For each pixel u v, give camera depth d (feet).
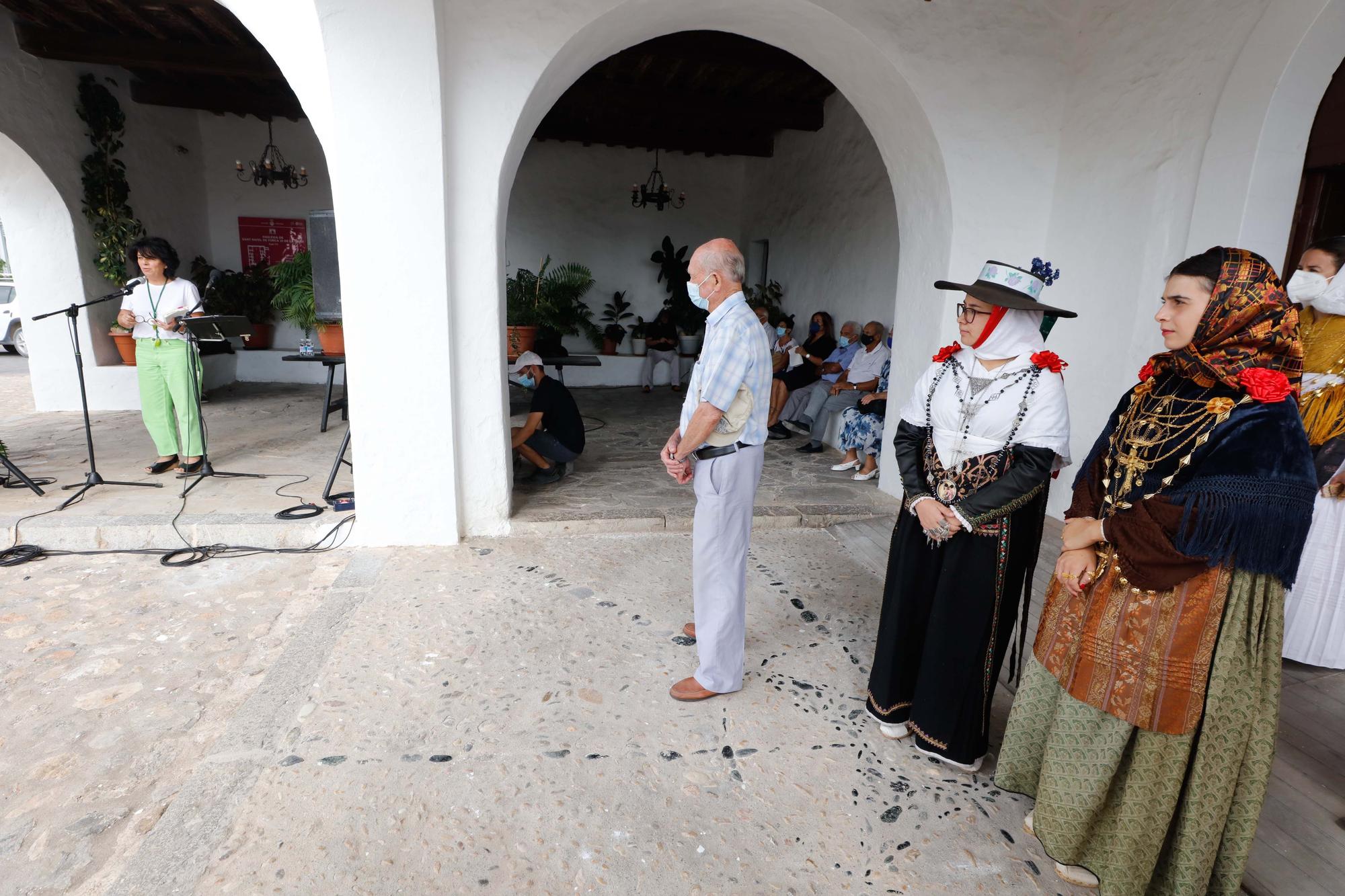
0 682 8.29
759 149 29.43
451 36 10.64
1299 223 10.22
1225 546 4.52
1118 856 5.14
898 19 12.15
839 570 11.71
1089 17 12.37
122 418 21.38
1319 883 5.55
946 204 13.12
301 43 10.52
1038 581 10.75
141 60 20.84
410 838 5.95
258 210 30.27
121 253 23.27
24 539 11.95
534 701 7.88
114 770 6.89
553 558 11.83
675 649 9.04
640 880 5.61
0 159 20.17
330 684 8.09
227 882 5.46
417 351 11.41
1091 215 12.54
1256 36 9.62
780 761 7.02
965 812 6.41
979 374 6.25
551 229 32.81
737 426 7.24
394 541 12.19
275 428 20.40
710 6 12.30
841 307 23.29
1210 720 4.77
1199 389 4.82
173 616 9.95
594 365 23.03
